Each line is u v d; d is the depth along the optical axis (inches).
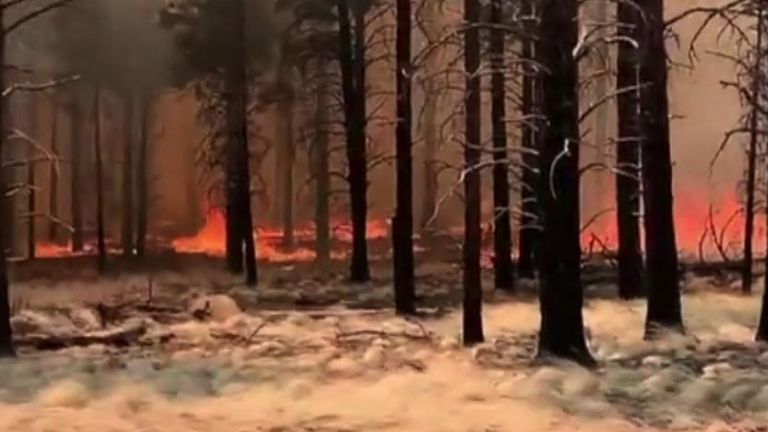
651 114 654.5
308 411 443.5
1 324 627.5
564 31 544.4
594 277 1160.8
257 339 708.0
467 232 658.8
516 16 622.8
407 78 666.8
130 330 723.4
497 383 494.9
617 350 610.5
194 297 978.7
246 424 418.6
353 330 750.5
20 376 545.3
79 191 1854.1
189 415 438.9
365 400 466.0
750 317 793.6
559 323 555.5
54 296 1063.0
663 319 658.8
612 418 422.3
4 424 418.6
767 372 517.7
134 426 415.2
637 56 645.3
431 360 582.9
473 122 640.4
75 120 1758.1
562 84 544.4
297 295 1059.3
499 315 832.9
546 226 557.3
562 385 485.4
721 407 445.7
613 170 557.3
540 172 555.2
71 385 486.9
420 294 1072.8
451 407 446.9
